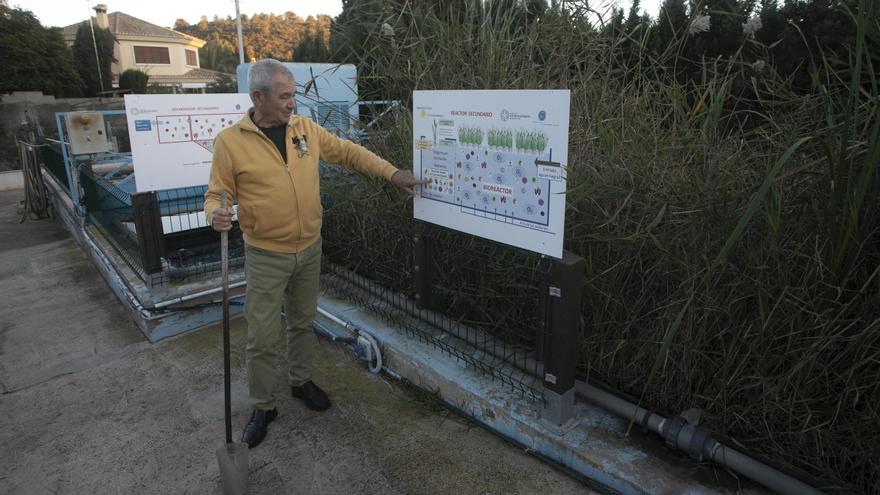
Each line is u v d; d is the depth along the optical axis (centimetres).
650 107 264
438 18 321
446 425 255
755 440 201
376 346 303
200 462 244
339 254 377
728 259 200
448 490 214
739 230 157
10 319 438
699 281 203
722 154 209
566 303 205
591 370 253
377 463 233
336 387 293
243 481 215
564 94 186
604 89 259
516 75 283
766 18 335
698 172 208
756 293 195
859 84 174
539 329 221
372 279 357
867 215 174
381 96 347
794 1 326
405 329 311
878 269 167
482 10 308
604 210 233
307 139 244
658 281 227
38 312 450
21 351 374
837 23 301
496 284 276
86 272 555
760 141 220
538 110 196
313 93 477
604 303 242
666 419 211
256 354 245
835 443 184
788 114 210
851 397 181
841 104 189
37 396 308
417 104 250
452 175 241
